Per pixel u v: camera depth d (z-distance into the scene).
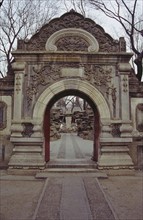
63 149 19.11
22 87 11.43
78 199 7.57
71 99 56.72
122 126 11.28
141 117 11.94
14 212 6.65
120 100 11.49
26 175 10.85
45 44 11.73
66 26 11.84
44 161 11.51
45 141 12.19
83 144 23.70
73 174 10.66
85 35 11.72
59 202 7.30
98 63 11.63
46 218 6.15
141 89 11.95
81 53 11.45
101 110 11.41
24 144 11.17
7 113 11.88
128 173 10.96
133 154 11.77
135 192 8.50
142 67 17.97
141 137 11.84
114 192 8.50
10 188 8.92
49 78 11.55
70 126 46.88
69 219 6.08
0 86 11.86
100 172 10.91
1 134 11.81
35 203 7.37
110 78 11.60
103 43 11.82
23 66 11.40
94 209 6.77
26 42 11.73
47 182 9.46
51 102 12.52
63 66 11.59
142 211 6.76
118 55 11.48
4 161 11.73
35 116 11.27
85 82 11.46
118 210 6.84
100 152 11.35
